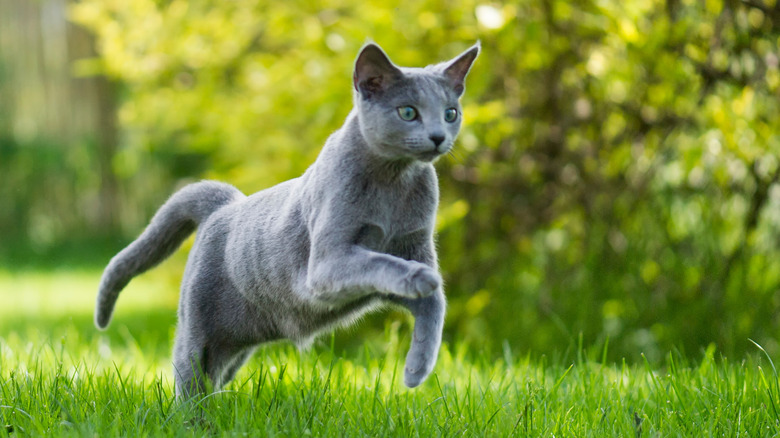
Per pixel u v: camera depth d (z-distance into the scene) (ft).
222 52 29.53
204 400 13.50
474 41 23.62
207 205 15.07
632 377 15.99
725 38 21.90
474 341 26.58
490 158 25.90
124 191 57.62
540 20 23.00
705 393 14.19
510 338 26.17
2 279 44.57
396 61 23.26
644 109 24.36
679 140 24.26
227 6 28.78
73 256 52.90
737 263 24.20
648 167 24.57
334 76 23.88
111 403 13.71
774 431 12.74
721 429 12.78
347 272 12.10
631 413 13.65
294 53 27.45
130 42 29.91
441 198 26.43
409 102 12.49
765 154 22.81
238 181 27.07
